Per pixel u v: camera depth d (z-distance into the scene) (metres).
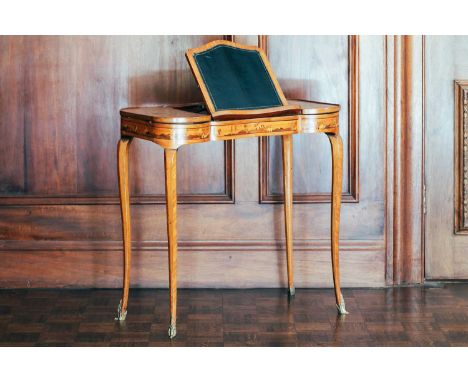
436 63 4.37
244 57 3.92
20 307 4.18
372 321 4.02
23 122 4.35
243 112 3.76
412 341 3.82
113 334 3.90
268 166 4.36
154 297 4.30
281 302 4.23
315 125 3.89
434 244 4.45
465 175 4.41
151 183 4.38
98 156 4.36
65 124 4.34
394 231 4.41
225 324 3.99
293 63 4.32
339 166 4.00
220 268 4.40
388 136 4.36
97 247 4.39
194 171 4.38
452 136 4.41
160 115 3.70
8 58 4.31
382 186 4.37
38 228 4.39
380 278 4.41
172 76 4.32
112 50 4.31
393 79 4.32
